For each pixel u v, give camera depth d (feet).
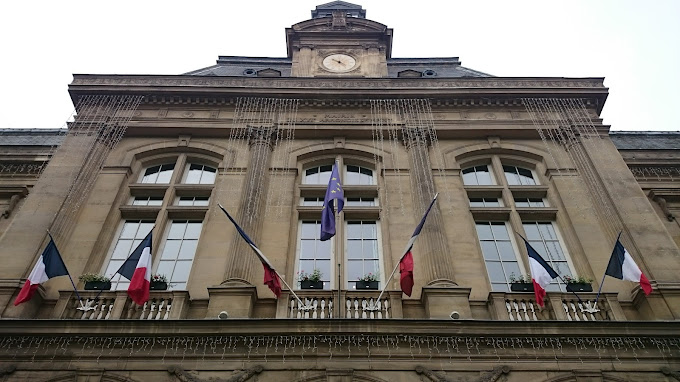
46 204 49.08
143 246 41.34
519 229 50.78
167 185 54.75
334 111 62.85
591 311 40.75
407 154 58.18
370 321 38.06
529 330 38.01
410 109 62.34
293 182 54.90
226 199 52.26
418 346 37.60
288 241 48.21
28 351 36.65
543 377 36.32
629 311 42.75
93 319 37.93
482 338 37.88
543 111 62.28
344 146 59.16
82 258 46.01
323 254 49.03
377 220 52.31
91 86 61.98
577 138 59.26
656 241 46.88
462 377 36.11
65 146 55.93
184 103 62.85
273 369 36.35
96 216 50.01
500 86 63.98
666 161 62.90
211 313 40.50
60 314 40.19
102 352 36.83
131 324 37.58
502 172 57.62
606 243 48.39
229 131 60.08
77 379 35.53
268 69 75.51
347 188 54.49
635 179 58.18
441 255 45.57
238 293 41.75
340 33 78.48
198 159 58.95
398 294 42.52
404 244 47.88
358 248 49.57
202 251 46.88
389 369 36.52
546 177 56.65
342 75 71.67
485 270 47.21
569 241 49.60
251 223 48.55
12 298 41.14
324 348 37.40
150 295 41.63
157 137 60.29
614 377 36.37
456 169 56.54
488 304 42.57
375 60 74.64
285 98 62.90
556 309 40.93
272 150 58.39
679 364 36.96
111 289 45.70
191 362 36.58
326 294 42.47
